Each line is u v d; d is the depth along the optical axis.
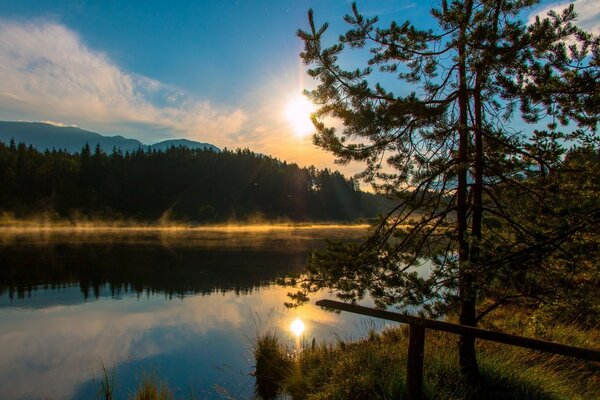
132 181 119.75
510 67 5.00
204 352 10.79
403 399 5.05
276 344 9.77
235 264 30.12
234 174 138.38
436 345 7.11
